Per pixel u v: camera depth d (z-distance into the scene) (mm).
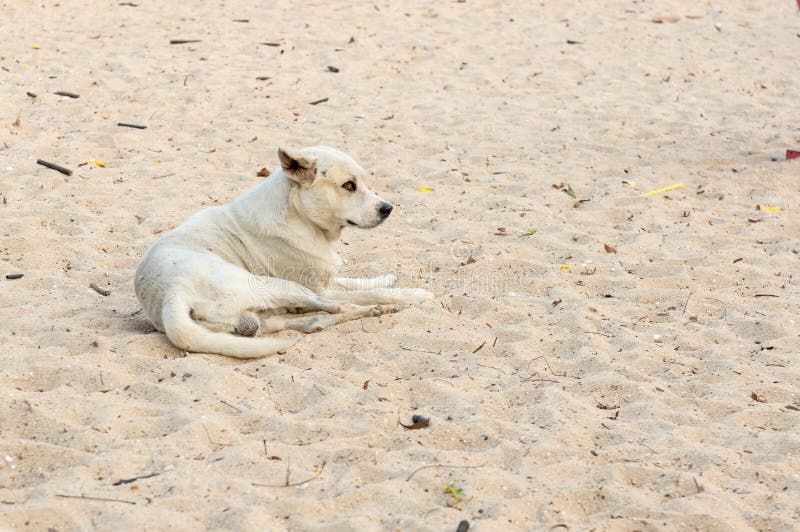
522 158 13078
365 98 15453
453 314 8375
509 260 9578
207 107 14695
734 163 12789
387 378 7223
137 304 8562
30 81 15438
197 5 20562
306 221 8203
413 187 12000
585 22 20234
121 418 6324
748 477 5898
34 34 18016
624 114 14867
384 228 10695
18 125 13500
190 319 7434
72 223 10391
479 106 15266
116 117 14102
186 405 6551
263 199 8234
